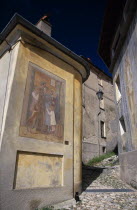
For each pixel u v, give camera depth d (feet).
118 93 36.27
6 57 20.13
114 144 59.26
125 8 28.45
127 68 28.84
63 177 18.65
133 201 17.58
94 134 52.26
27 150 16.07
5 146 14.57
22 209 14.28
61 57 23.18
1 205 13.15
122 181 28.09
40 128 17.94
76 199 18.54
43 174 16.93
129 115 27.61
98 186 25.26
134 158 23.90
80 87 25.95
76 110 23.76
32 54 19.54
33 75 18.95
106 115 60.39
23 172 15.40
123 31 29.30
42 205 15.78
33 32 19.57
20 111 16.65
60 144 19.44
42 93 19.36
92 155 48.93
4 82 18.38
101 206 16.40
